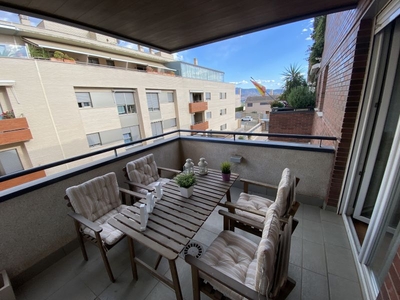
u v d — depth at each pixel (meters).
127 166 2.19
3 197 1.39
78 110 6.29
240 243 1.34
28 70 5.09
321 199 2.28
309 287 1.37
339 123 2.05
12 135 4.90
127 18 1.77
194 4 1.57
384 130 1.58
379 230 1.24
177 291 1.19
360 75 1.64
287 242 0.88
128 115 8.09
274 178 2.55
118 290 1.43
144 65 10.62
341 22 2.29
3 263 1.44
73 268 1.65
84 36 8.41
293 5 1.64
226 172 1.91
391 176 1.11
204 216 1.39
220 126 16.36
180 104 10.95
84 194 1.65
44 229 1.65
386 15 1.29
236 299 0.99
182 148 3.36
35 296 1.43
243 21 1.95
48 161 5.73
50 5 1.44
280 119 5.62
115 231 1.51
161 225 1.32
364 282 1.31
